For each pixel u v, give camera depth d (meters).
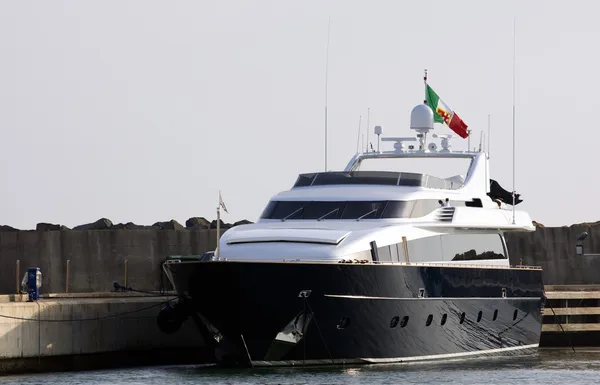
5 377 110.25
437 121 138.25
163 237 167.25
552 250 192.12
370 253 109.62
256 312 106.88
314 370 110.25
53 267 164.75
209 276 106.31
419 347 116.88
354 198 118.00
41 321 114.25
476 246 125.44
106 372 114.94
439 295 117.25
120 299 124.31
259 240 110.56
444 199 120.94
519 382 108.12
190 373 110.56
